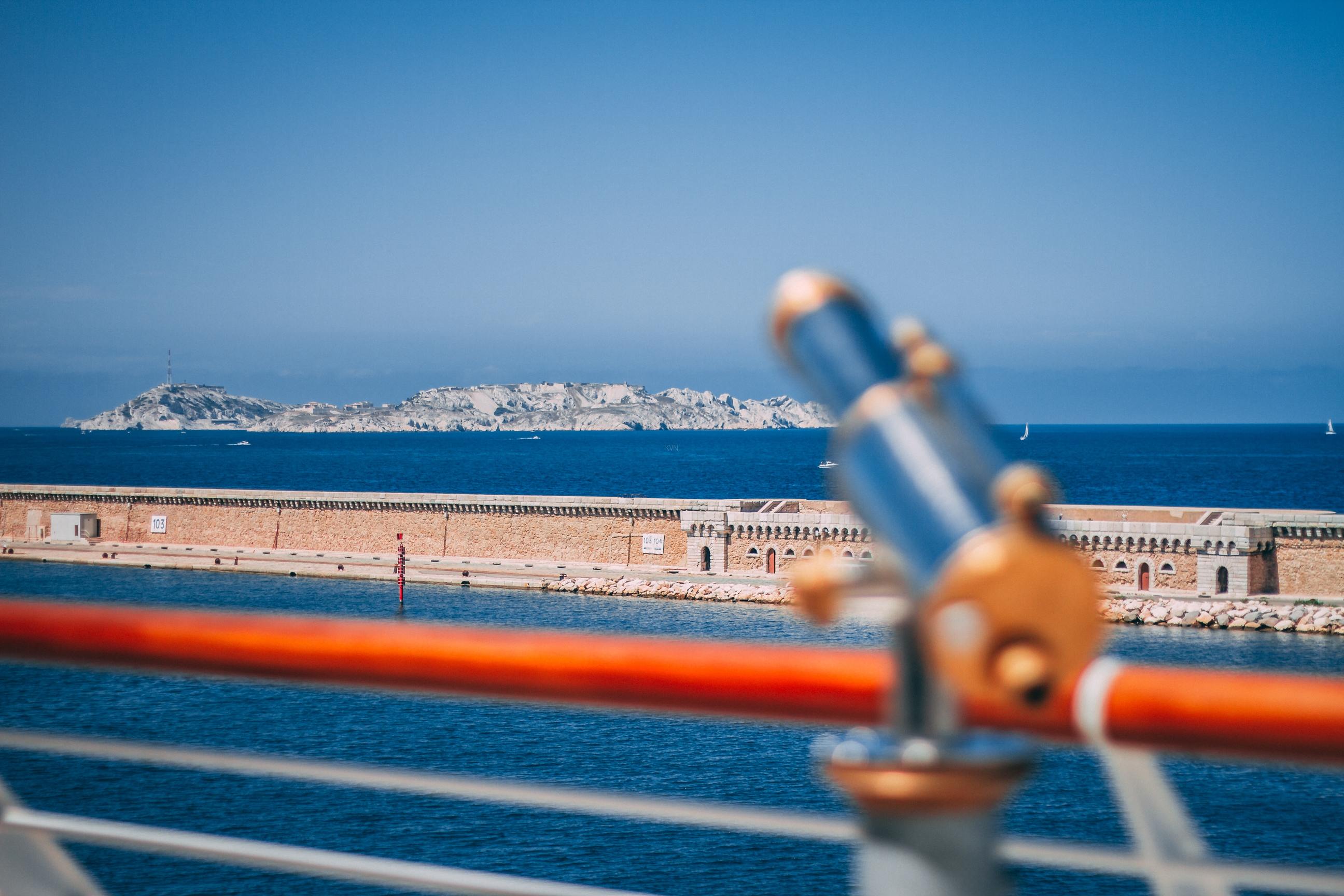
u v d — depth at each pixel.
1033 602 2.02
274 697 95.19
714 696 3.37
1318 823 60.22
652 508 145.88
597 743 81.12
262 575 159.25
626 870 58.97
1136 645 109.88
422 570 153.00
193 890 55.88
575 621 124.62
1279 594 120.62
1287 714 2.77
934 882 2.53
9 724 87.44
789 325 2.49
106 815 66.69
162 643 3.92
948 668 2.12
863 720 3.26
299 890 55.78
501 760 78.12
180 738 84.06
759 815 3.81
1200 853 3.22
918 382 2.31
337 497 163.50
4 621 4.09
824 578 2.40
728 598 134.62
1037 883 54.66
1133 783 3.15
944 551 2.08
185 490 173.62
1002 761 2.50
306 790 70.69
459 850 61.50
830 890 56.38
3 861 4.63
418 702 93.50
